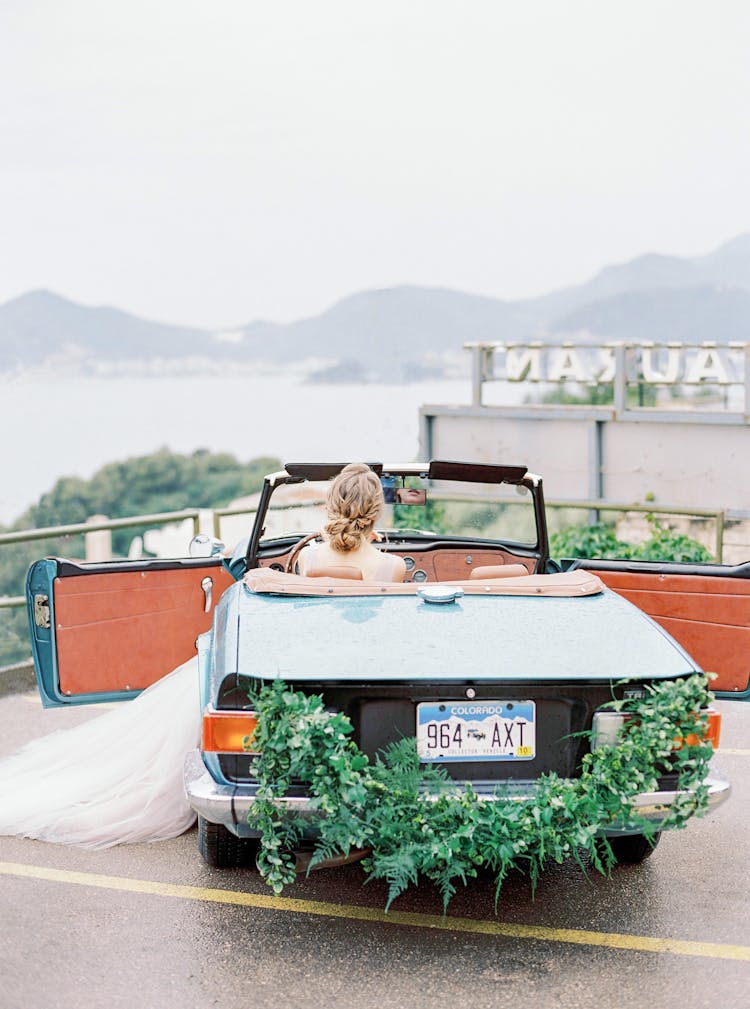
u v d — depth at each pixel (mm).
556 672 3533
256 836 3582
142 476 87312
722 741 6062
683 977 3486
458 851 3410
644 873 4277
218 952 3652
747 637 4910
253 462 88625
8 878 4238
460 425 15312
